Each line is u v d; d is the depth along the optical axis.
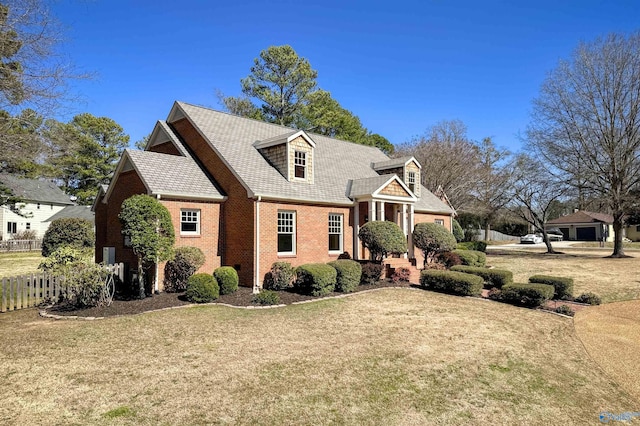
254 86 42.28
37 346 8.50
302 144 18.25
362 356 8.08
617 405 6.45
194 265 14.48
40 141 18.00
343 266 15.33
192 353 8.10
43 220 48.22
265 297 12.91
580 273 22.11
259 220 15.49
